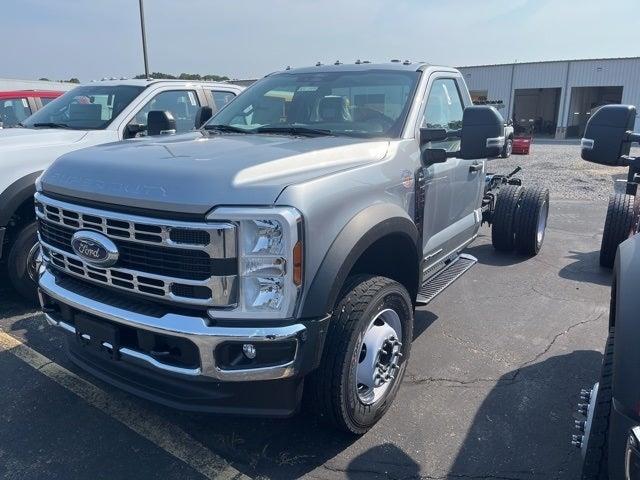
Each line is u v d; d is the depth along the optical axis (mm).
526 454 2990
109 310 2674
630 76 42500
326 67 4484
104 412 3371
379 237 2928
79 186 2752
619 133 2551
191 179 2455
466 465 2902
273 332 2428
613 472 1807
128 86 6441
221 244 2369
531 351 4211
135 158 2799
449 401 3492
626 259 2268
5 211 4512
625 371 1790
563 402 3494
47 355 4094
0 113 9328
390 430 3191
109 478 2797
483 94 48844
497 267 6406
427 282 4184
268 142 3289
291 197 2465
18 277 4762
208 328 2443
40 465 2887
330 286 2566
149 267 2555
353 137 3604
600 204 10844
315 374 2807
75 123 6082
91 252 2693
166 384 2719
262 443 3080
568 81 44625
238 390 2627
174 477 2807
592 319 4852
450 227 4492
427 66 4188
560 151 26625
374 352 3008
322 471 2852
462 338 4430
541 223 6844
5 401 3475
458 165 4406
